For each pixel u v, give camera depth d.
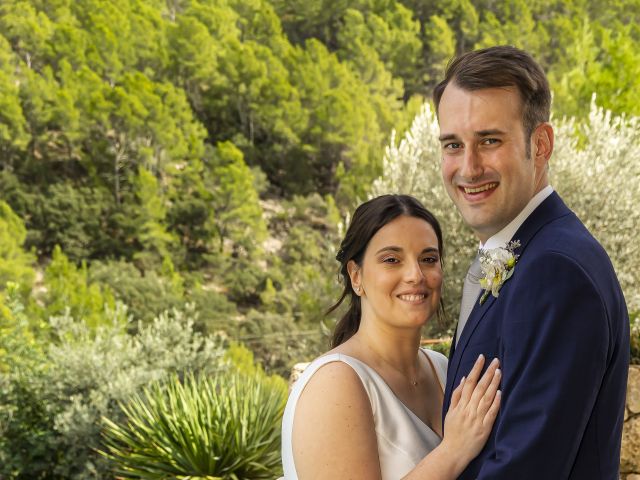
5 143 60.78
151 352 9.76
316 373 1.96
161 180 63.22
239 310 55.16
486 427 1.73
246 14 81.50
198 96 71.62
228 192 59.22
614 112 18.81
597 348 1.61
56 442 8.80
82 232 58.59
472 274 1.97
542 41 74.00
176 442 6.74
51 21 73.56
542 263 1.67
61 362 9.12
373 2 84.38
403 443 1.95
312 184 68.00
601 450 1.73
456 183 1.85
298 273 55.56
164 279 53.50
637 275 8.37
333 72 69.38
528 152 1.80
